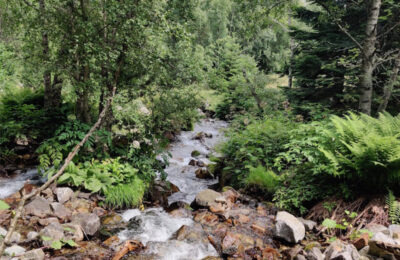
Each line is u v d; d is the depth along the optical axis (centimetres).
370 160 377
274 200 497
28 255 279
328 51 982
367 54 613
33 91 898
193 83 627
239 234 383
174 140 1101
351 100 892
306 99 1030
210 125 1475
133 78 564
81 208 426
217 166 770
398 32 786
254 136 648
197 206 490
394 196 380
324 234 362
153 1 486
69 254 309
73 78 514
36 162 659
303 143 492
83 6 505
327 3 689
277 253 337
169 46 562
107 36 523
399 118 450
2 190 491
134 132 587
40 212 388
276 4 749
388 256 280
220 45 1939
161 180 611
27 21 534
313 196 439
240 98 1470
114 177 495
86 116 591
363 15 938
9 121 665
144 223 418
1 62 712
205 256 338
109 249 335
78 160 536
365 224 355
